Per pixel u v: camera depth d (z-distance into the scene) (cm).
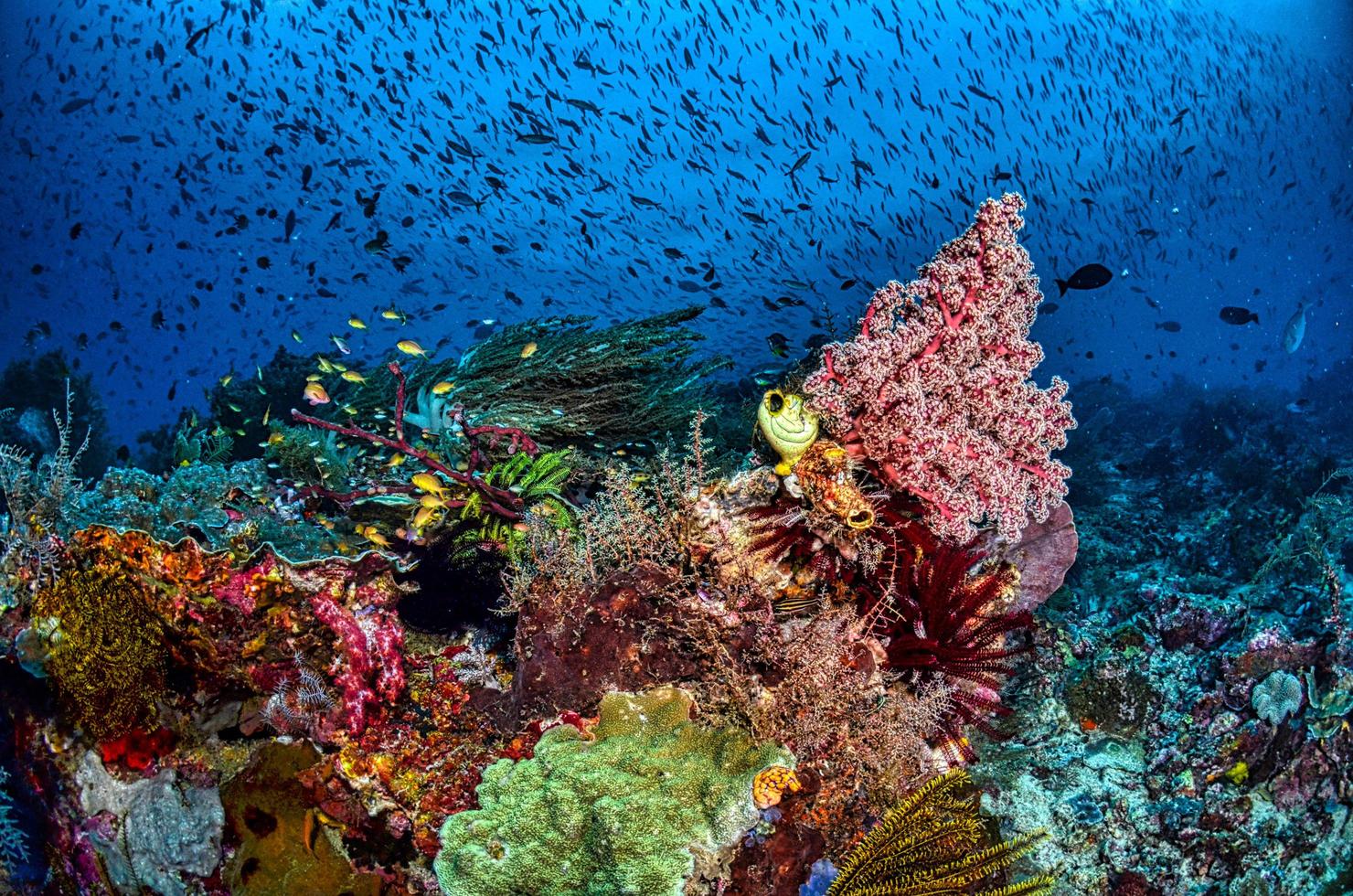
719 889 249
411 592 360
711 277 1230
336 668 312
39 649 318
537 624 310
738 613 296
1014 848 267
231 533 310
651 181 4862
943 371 290
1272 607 746
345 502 442
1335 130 4497
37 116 3897
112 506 314
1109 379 2173
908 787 296
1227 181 4497
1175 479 1355
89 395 1475
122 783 323
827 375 293
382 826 300
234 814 299
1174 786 375
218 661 312
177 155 4466
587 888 238
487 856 248
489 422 538
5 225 3772
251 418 992
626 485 339
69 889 337
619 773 262
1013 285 302
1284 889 349
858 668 296
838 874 256
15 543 326
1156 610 448
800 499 306
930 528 302
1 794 342
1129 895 347
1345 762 368
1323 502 950
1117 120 3025
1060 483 321
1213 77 4278
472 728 321
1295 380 3300
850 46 5578
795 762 263
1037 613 441
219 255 4562
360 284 4359
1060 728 399
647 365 595
